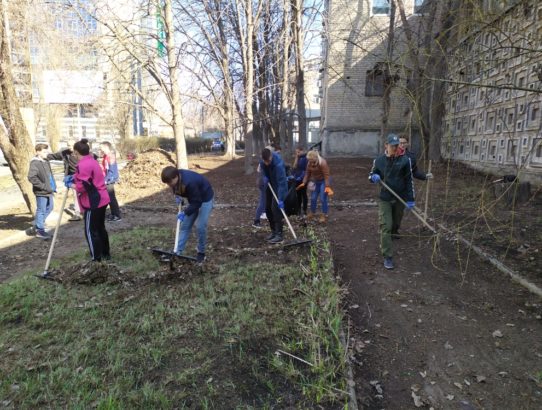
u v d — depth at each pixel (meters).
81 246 6.93
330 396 2.82
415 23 15.46
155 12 11.91
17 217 9.34
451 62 4.72
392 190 5.30
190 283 4.77
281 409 2.73
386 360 3.46
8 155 8.44
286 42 15.45
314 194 7.97
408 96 4.65
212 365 3.17
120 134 33.34
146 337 3.59
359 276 5.18
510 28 4.12
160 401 2.74
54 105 29.70
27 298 4.41
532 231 6.39
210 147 48.00
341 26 17.19
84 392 2.85
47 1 10.05
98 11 10.77
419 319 4.09
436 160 11.00
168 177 4.95
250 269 5.21
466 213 7.74
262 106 19.55
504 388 3.09
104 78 12.27
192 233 7.41
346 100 18.22
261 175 7.57
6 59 8.03
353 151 18.58
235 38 16.41
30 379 3.02
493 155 10.47
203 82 14.16
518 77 8.46
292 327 3.73
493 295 4.52
